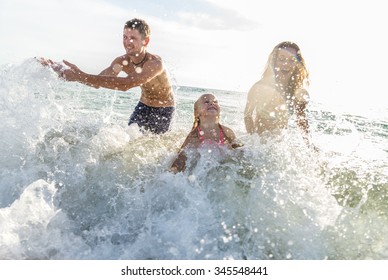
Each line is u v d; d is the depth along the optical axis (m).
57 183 3.05
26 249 2.44
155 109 4.33
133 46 3.89
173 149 3.72
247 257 2.34
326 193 2.86
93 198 2.94
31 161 3.31
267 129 3.59
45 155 3.37
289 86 3.54
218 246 2.41
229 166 3.12
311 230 2.53
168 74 4.29
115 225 2.69
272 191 2.80
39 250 2.45
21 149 3.43
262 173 3.01
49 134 3.67
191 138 3.61
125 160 3.37
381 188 3.06
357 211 2.71
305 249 2.41
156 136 4.25
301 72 3.50
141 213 2.75
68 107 4.15
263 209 2.66
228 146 3.51
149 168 3.26
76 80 3.42
